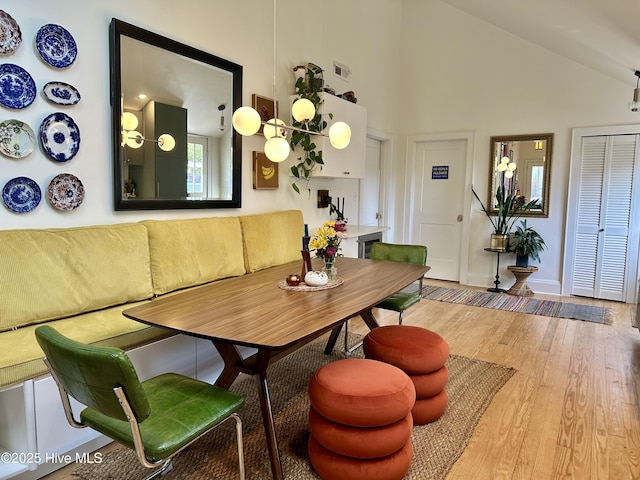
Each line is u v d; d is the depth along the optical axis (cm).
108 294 238
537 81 521
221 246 314
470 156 567
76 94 241
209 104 325
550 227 525
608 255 494
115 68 256
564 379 281
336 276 265
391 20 579
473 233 571
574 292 516
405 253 344
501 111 545
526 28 468
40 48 223
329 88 435
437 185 599
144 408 124
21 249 206
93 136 251
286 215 392
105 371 117
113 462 195
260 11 369
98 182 256
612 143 483
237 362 197
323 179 473
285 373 289
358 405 166
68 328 207
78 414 192
